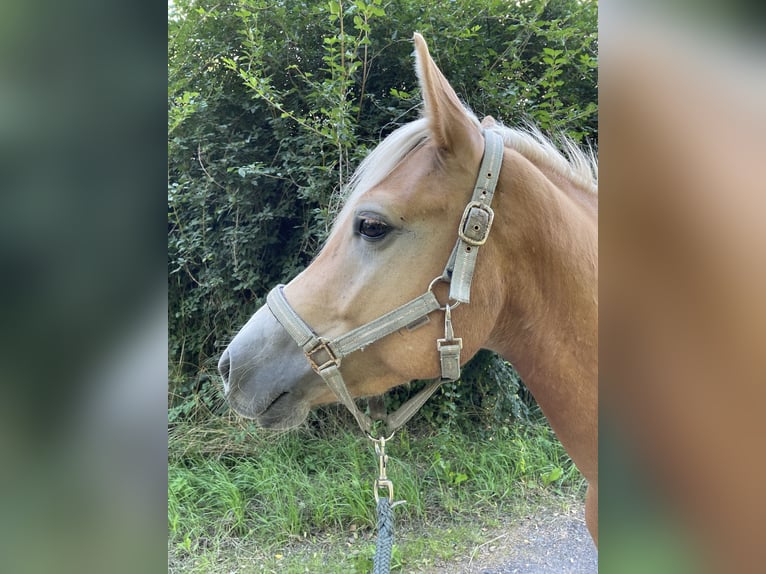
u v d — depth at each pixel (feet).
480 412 11.21
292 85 10.69
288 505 8.75
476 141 3.67
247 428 10.44
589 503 4.24
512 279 3.80
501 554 7.89
